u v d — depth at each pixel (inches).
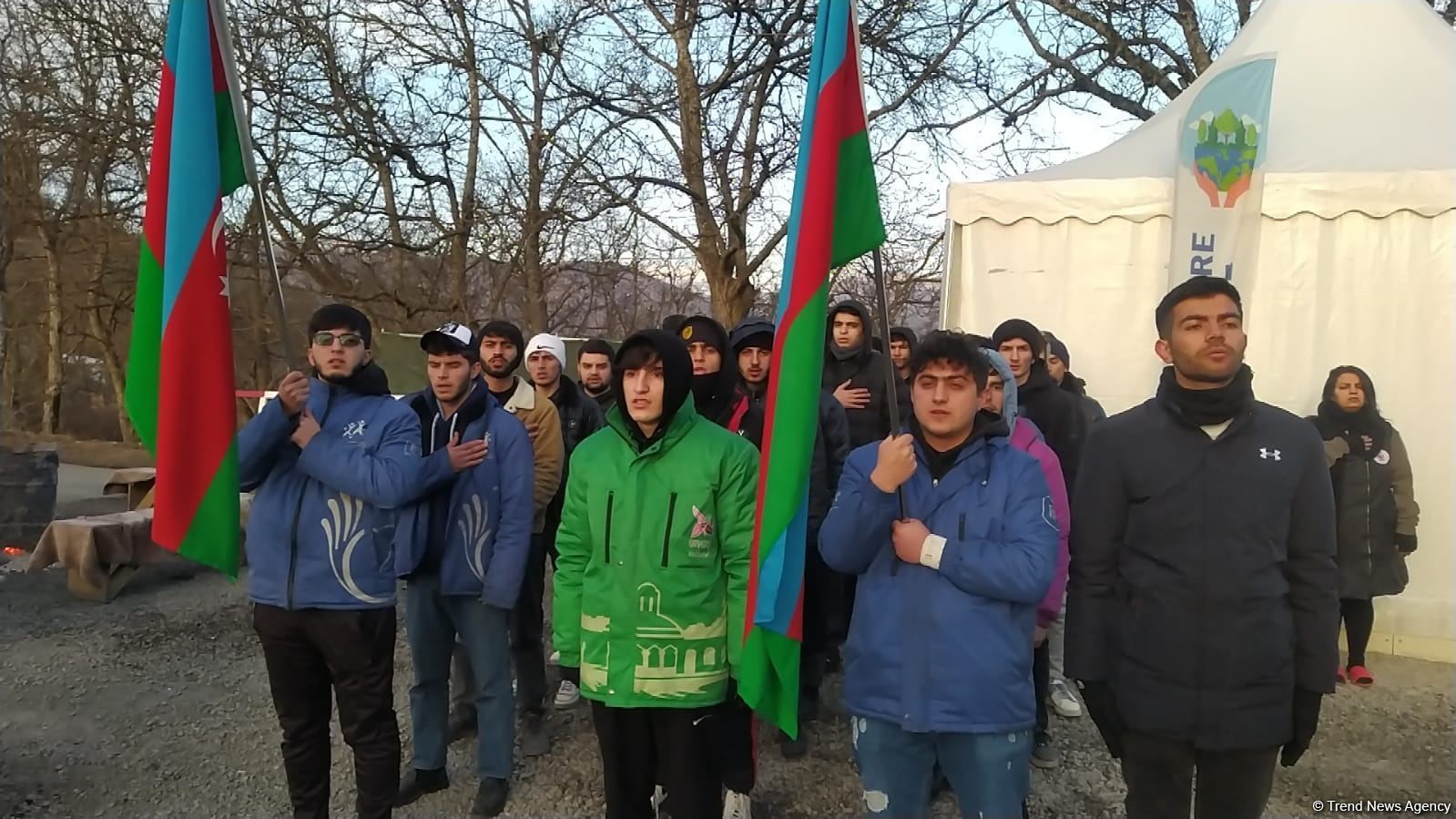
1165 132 239.8
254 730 166.4
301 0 508.4
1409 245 200.8
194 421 102.7
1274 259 209.5
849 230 95.3
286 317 112.4
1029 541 92.4
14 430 909.2
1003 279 232.4
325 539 111.8
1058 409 167.2
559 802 137.9
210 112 105.3
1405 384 201.2
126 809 136.2
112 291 893.8
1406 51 245.6
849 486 99.3
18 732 165.2
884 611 95.7
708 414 138.7
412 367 475.2
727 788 123.6
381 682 115.2
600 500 105.1
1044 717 149.7
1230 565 87.7
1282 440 88.4
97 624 237.6
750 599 91.1
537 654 156.9
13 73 601.6
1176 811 93.5
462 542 133.4
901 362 184.5
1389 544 181.5
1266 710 87.5
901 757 95.5
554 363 182.9
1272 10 266.4
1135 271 219.8
